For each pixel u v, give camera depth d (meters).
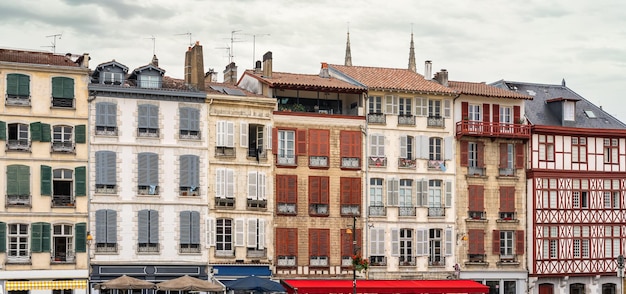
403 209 59.53
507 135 61.94
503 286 61.50
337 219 57.81
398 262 59.16
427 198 60.25
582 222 63.44
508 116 62.91
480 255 61.19
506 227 62.00
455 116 61.53
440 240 60.50
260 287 51.84
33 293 50.94
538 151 62.97
